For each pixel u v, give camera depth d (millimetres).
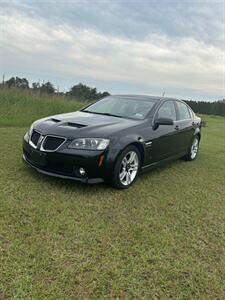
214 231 3492
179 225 3553
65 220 3340
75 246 2854
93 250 2824
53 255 2672
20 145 6609
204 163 7094
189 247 3070
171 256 2871
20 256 2604
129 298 2279
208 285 2523
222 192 4977
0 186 4105
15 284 2268
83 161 3998
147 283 2463
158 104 5523
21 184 4250
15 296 2156
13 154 5773
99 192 4277
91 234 3105
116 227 3318
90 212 3611
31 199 3793
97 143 4082
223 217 3928
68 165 4059
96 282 2395
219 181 5625
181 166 6543
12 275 2359
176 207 4094
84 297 2229
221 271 2730
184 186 5074
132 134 4539
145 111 5281
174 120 5996
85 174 4066
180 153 6426
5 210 3424
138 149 4742
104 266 2604
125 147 4332
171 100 6090
